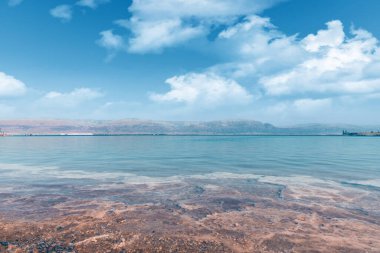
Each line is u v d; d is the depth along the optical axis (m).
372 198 15.89
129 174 24.84
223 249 9.15
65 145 84.88
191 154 49.22
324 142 113.31
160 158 40.91
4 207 13.91
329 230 10.88
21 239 9.81
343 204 14.62
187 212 13.12
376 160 37.50
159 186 19.45
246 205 14.41
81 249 9.05
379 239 10.05
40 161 36.19
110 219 12.00
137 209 13.59
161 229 10.84
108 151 57.41
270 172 25.98
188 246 9.34
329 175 24.17
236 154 49.34
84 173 25.48
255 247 9.32
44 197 16.08
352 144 94.56
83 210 13.38
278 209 13.69
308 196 16.39
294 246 9.41
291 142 112.81
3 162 34.94
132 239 9.85
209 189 18.42
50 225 11.20
